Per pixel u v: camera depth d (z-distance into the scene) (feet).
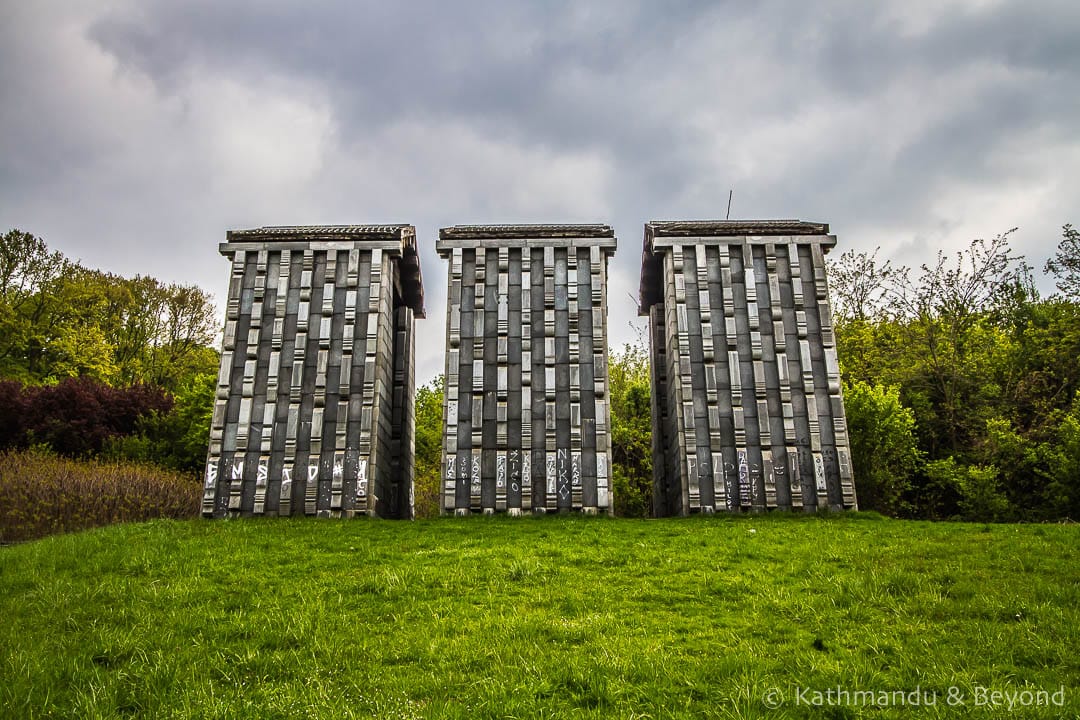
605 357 107.76
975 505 121.19
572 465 103.40
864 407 123.95
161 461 164.55
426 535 83.51
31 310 210.79
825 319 110.32
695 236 114.01
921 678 42.01
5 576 63.82
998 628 48.98
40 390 176.65
